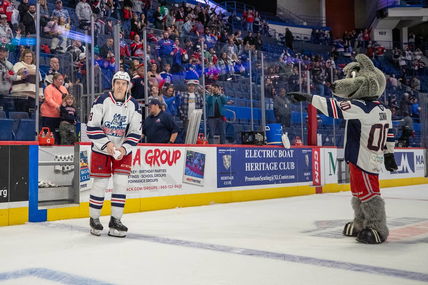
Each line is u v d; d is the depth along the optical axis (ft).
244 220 16.63
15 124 24.09
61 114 23.77
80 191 17.99
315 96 12.00
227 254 9.86
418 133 48.98
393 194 29.84
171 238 12.23
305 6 87.51
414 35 85.81
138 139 13.37
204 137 28.63
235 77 34.09
